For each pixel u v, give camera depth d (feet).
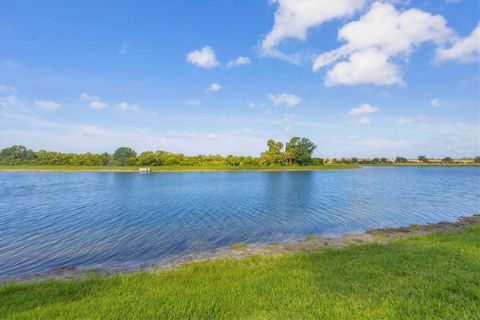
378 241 50.29
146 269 37.09
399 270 25.00
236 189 151.33
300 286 21.94
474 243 36.19
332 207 93.30
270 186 168.76
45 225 67.10
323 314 16.55
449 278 21.89
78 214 81.20
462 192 137.69
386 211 86.07
